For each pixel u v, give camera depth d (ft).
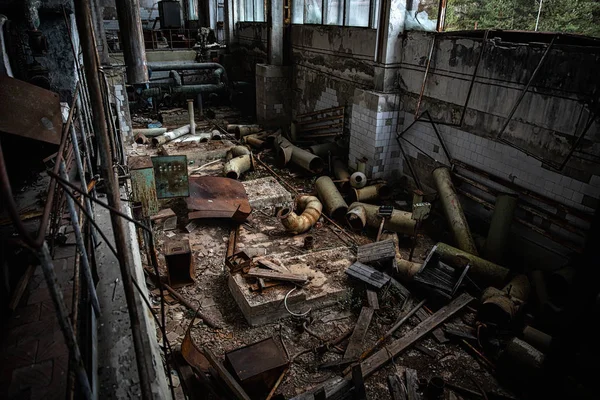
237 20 69.15
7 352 9.75
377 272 23.50
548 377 16.61
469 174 29.43
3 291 11.25
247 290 21.53
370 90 36.14
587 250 15.35
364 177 34.40
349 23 42.09
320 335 20.58
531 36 24.70
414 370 18.42
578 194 22.33
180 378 14.39
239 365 15.99
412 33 32.48
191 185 32.53
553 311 20.38
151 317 15.33
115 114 29.89
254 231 29.99
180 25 81.35
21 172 17.97
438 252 25.36
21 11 26.32
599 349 15.74
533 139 24.40
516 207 25.50
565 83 22.03
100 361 10.39
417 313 22.02
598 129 20.79
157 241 27.68
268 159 44.96
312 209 30.53
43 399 8.64
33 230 14.97
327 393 15.88
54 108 14.83
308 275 23.43
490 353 19.66
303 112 51.65
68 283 12.28
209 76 68.44
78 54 29.66
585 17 24.77
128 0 40.45
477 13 31.71
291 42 52.08
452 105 29.96
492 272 23.75
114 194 7.54
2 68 21.44
